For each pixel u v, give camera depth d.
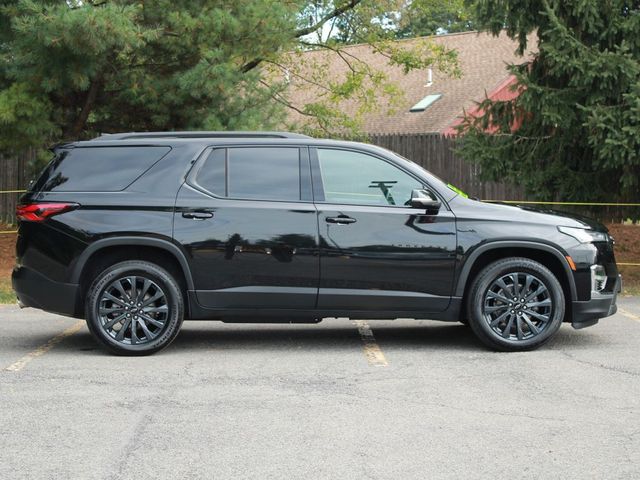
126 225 8.17
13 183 21.38
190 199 8.26
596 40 12.48
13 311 11.12
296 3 15.38
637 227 20.36
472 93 29.83
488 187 21.17
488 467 4.95
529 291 8.35
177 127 15.34
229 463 5.03
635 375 7.26
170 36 14.30
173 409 6.23
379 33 22.17
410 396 6.57
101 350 8.51
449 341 9.02
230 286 8.23
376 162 8.44
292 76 23.31
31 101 13.59
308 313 8.29
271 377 7.25
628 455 5.16
